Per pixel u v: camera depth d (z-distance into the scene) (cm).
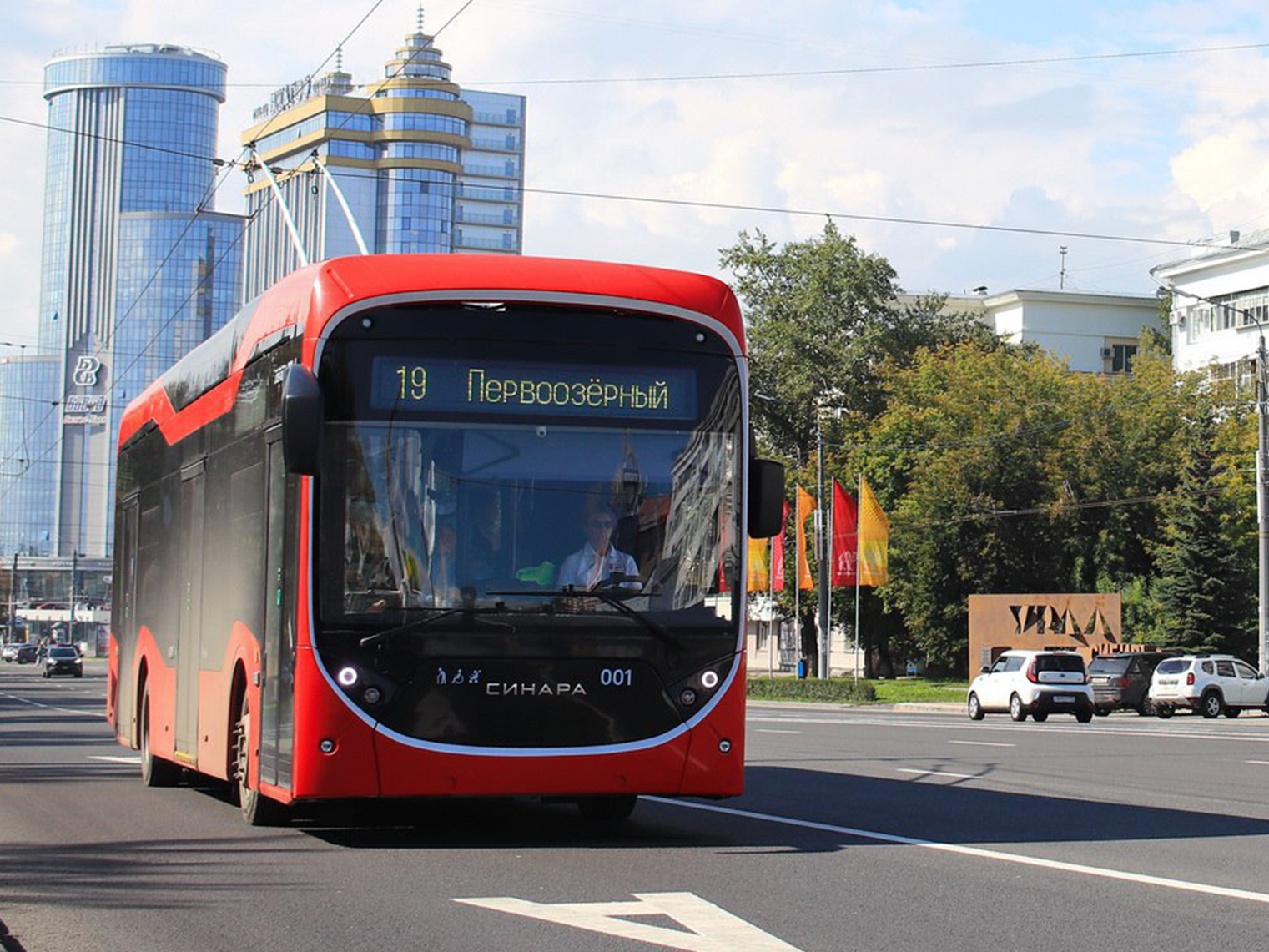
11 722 3491
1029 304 9606
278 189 2688
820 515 5928
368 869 1042
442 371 1106
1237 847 1174
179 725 1516
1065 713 4172
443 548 1088
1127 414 6456
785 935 801
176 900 924
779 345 7400
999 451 6391
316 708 1068
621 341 1130
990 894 933
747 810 1448
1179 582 5653
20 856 1125
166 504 1641
